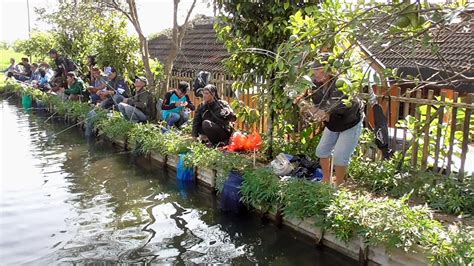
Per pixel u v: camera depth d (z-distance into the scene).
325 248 4.90
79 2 12.83
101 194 6.67
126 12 11.06
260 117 7.45
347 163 5.32
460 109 5.55
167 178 7.49
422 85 2.96
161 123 9.34
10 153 9.16
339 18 2.52
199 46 16.72
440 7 1.97
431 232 3.96
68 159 8.70
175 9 10.50
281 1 6.26
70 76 13.23
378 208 4.39
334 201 4.71
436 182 5.48
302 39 2.77
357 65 2.60
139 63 12.67
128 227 5.46
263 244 5.04
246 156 7.06
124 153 9.16
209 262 4.60
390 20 2.14
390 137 6.27
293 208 5.00
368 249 4.38
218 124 7.71
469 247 3.71
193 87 10.52
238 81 7.12
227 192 5.98
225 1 6.77
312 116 4.97
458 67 2.73
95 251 4.79
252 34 6.72
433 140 5.80
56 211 5.94
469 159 5.88
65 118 12.82
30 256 4.66
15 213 5.84
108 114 10.62
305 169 5.98
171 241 5.08
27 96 15.83
